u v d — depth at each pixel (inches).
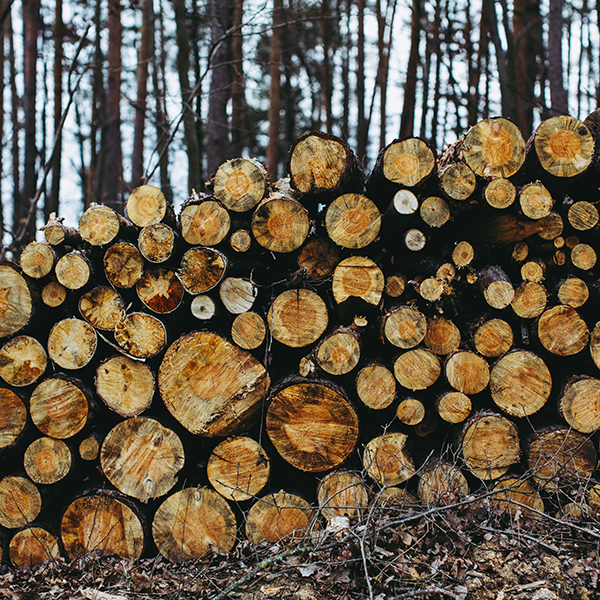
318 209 127.3
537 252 126.9
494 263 129.3
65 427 117.4
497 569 98.5
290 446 115.6
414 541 103.9
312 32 474.9
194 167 281.3
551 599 91.6
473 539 107.0
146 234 116.9
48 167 253.8
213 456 116.5
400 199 112.4
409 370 119.3
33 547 116.6
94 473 126.0
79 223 121.5
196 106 320.8
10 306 122.3
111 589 103.3
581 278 128.7
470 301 129.3
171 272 118.3
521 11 360.8
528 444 121.6
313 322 115.6
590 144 121.0
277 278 122.5
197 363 116.4
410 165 114.6
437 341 122.4
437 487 117.5
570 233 127.4
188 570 109.1
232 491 115.2
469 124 448.1
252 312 115.2
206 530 114.1
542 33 426.3
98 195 396.5
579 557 101.5
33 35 361.7
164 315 119.0
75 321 119.8
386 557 99.0
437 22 453.4
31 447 118.1
